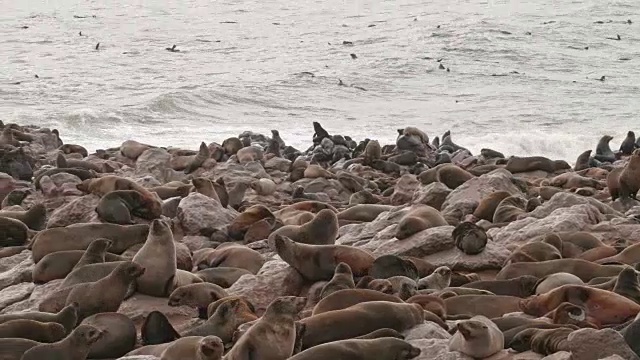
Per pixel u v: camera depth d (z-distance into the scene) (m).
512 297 34.28
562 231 46.00
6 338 30.23
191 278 39.47
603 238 45.69
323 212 44.06
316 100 174.12
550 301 32.47
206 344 26.78
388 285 35.19
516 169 84.25
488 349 26.92
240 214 54.00
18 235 51.56
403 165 100.81
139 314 35.44
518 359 26.81
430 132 148.62
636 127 151.38
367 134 144.75
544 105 174.00
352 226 53.66
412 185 70.62
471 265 41.59
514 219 52.56
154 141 130.88
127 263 35.78
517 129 151.25
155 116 151.88
